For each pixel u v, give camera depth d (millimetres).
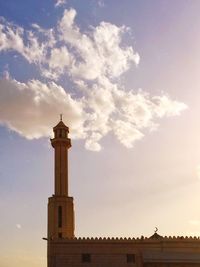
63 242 78125
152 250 78000
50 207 89312
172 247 78375
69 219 88312
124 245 78312
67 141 95438
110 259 77312
